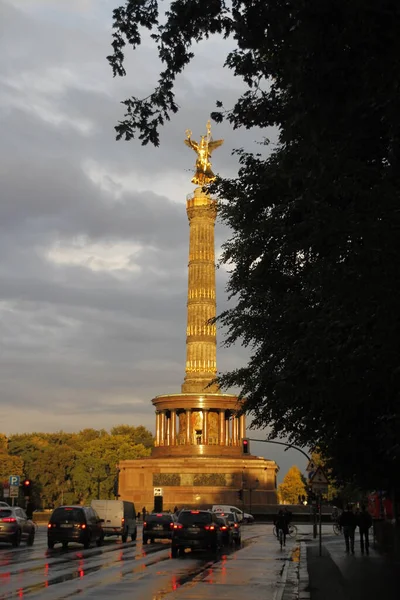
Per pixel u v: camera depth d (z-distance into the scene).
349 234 12.66
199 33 15.40
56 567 31.09
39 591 22.30
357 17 11.02
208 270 102.56
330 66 11.67
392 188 12.17
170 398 103.44
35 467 141.25
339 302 14.94
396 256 12.34
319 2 11.21
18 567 30.84
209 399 101.69
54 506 150.88
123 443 153.12
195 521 40.00
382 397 17.59
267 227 22.48
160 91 16.41
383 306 13.11
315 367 16.59
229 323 30.72
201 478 99.06
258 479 101.00
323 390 17.17
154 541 55.19
